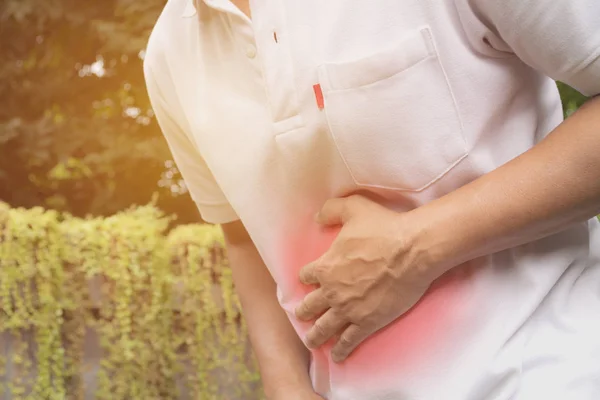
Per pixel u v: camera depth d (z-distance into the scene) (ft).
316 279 3.75
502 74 3.26
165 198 25.38
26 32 25.41
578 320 3.36
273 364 4.32
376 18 3.23
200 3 3.80
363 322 3.53
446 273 3.43
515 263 3.39
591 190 2.95
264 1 3.45
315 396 4.14
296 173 3.60
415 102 3.20
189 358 15.46
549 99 3.60
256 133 3.67
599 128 2.92
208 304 15.42
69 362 14.35
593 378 3.21
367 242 3.42
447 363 3.38
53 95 25.52
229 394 15.70
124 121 25.85
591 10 2.85
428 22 3.18
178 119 4.26
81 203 25.62
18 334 13.83
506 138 3.37
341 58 3.27
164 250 15.19
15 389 13.74
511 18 2.97
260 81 3.63
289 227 3.81
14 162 24.88
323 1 3.33
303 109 3.39
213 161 3.92
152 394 14.94
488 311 3.34
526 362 3.30
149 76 4.30
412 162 3.30
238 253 4.73
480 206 3.11
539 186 3.01
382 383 3.57
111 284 14.70
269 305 4.53
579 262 3.50
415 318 3.47
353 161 3.39
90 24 25.17
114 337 14.87
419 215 3.28
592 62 2.90
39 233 14.02
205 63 3.87
